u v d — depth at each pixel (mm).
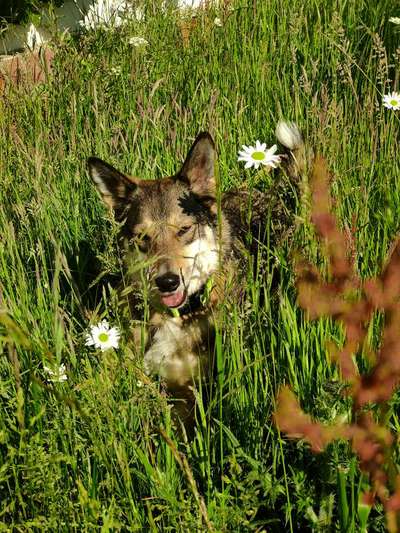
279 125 1332
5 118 1566
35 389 910
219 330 1033
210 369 1171
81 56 1787
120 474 884
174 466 893
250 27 1969
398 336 505
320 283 532
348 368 536
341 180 1188
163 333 1180
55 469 841
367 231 1126
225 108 1635
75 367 916
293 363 968
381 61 1397
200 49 1884
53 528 805
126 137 1534
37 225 1292
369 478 716
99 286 1342
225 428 903
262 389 965
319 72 1702
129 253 1215
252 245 1276
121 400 878
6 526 796
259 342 1012
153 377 1150
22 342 709
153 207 1225
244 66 1777
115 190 1283
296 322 1014
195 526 791
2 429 841
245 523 802
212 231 1243
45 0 2184
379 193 1221
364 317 517
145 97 1606
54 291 898
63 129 1604
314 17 1987
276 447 904
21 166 1392
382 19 1863
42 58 1787
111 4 2170
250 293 1122
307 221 930
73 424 886
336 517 871
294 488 908
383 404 627
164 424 945
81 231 1404
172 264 1166
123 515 854
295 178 1249
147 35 1930
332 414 823
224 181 1411
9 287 1091
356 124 1380
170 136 1501
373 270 1035
